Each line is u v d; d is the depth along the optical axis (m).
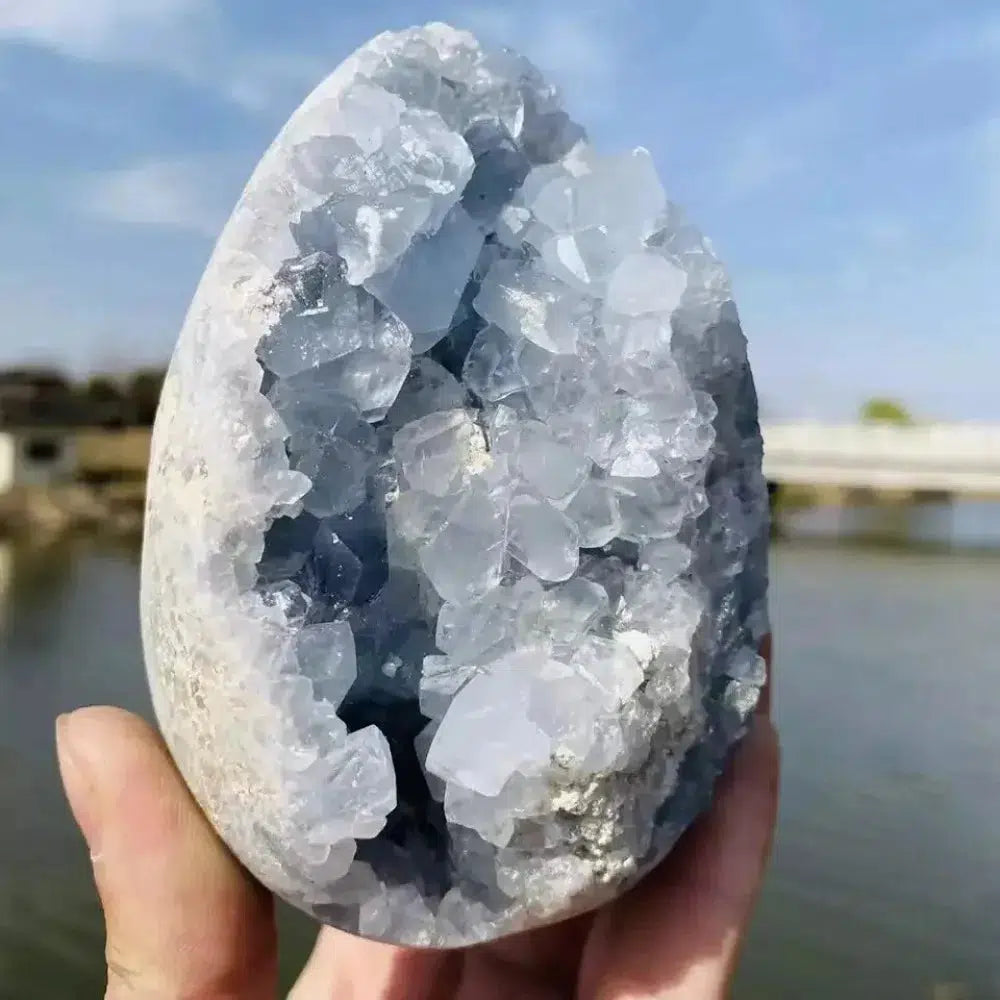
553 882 0.12
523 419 0.12
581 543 0.12
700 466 0.12
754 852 0.14
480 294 0.12
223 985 0.13
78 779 0.13
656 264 0.12
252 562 0.11
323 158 0.11
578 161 0.13
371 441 0.12
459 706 0.11
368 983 0.18
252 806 0.11
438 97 0.13
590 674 0.11
